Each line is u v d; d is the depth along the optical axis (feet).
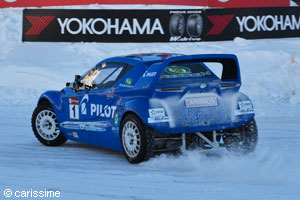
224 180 31.35
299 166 35.04
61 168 36.09
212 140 38.99
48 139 46.21
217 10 114.73
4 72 98.37
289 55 105.50
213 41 114.93
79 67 101.60
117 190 29.01
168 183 30.60
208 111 36.78
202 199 26.73
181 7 122.93
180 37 113.60
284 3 121.80
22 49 111.65
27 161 39.01
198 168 34.86
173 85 35.73
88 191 28.89
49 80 93.91
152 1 123.85
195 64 38.73
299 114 65.46
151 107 35.60
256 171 33.50
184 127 36.09
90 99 41.78
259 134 50.67
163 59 39.14
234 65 38.11
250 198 26.84
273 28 118.62
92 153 42.57
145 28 112.78
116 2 124.26
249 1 120.06
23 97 81.66
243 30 116.57
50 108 46.03
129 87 38.06
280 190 28.63
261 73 96.37
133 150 36.65
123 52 108.78
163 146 37.83
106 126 39.68
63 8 122.01
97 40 113.29
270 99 79.15
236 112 37.65
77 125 43.16
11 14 127.13
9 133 53.52
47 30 114.32
